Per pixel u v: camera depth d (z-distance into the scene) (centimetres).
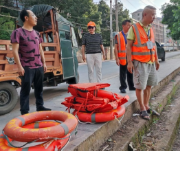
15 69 402
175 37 2727
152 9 319
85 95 293
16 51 298
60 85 734
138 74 340
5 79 376
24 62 315
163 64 1120
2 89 374
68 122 223
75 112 310
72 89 310
